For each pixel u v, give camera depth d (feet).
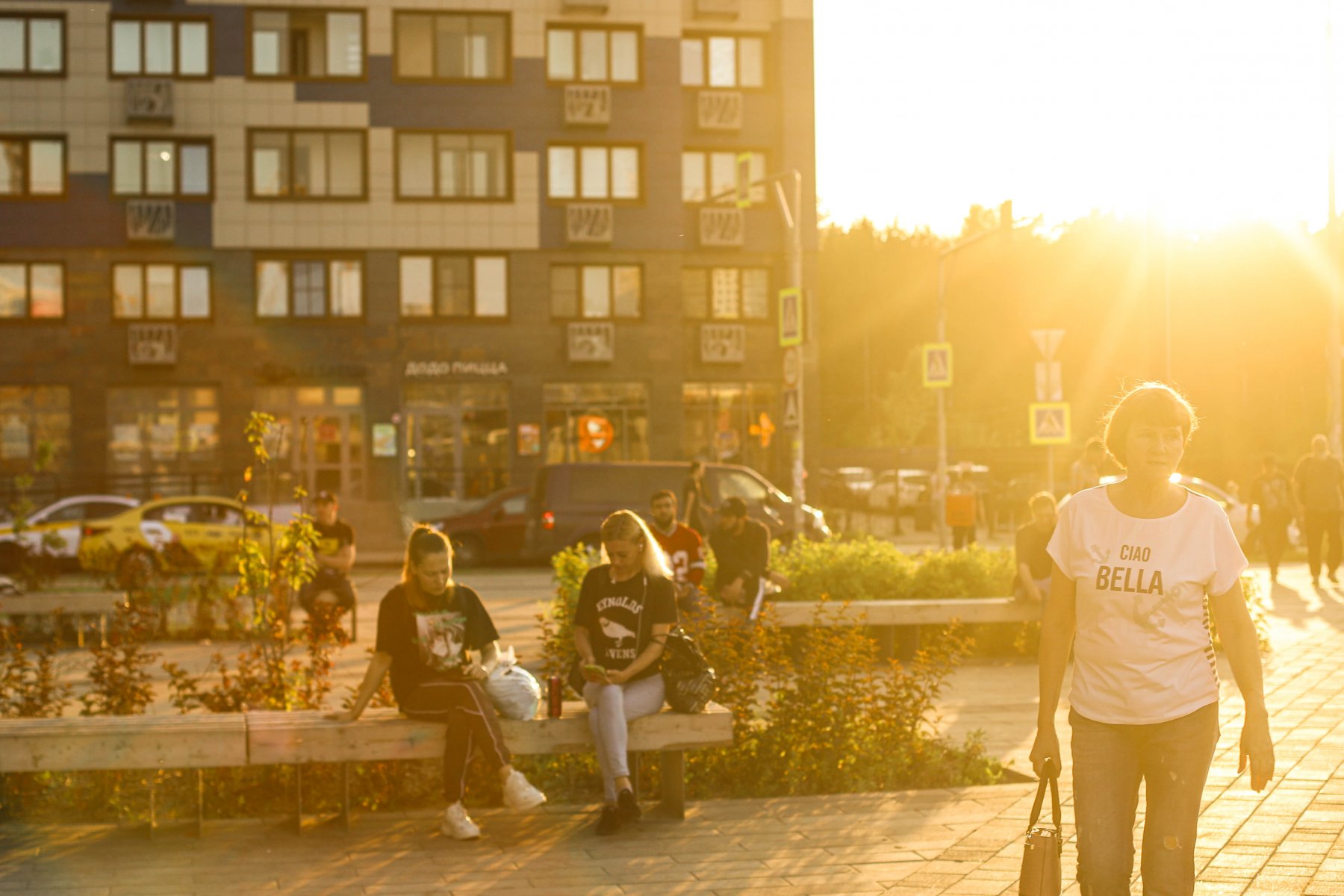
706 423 127.65
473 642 23.79
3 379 120.06
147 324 120.67
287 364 122.52
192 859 21.44
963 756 27.66
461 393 124.98
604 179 126.21
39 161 120.88
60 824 23.91
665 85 126.52
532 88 125.08
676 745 23.94
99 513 88.74
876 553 50.83
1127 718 13.70
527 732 23.98
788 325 89.66
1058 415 73.97
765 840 22.26
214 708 28.12
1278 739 28.96
